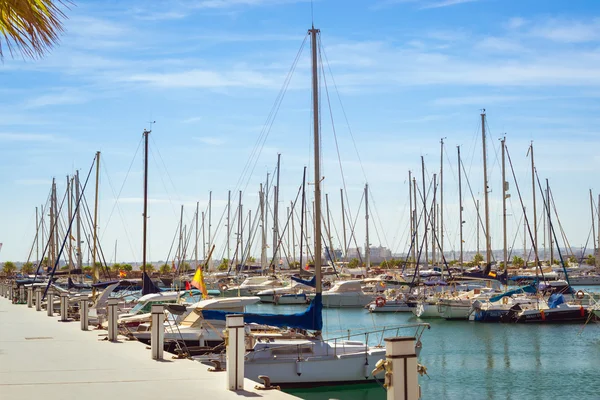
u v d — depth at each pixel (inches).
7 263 5113.2
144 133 1866.4
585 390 1067.3
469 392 1056.8
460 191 3080.7
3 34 366.0
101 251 2297.0
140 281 1819.6
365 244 3828.7
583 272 4387.3
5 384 482.0
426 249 3312.0
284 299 2780.5
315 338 996.6
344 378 970.7
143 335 1005.2
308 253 3299.7
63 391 453.7
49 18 366.9
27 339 813.2
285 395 438.6
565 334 1756.9
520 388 1087.6
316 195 1030.4
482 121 2568.9
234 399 425.1
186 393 446.3
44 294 1968.5
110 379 505.7
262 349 943.0
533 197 2546.8
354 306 2593.5
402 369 315.9
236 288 3031.5
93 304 1672.0
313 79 1077.8
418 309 2177.7
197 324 1036.5
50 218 3518.7
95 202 2176.4
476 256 4185.5
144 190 1843.0
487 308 2027.6
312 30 1085.1
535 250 2458.2
